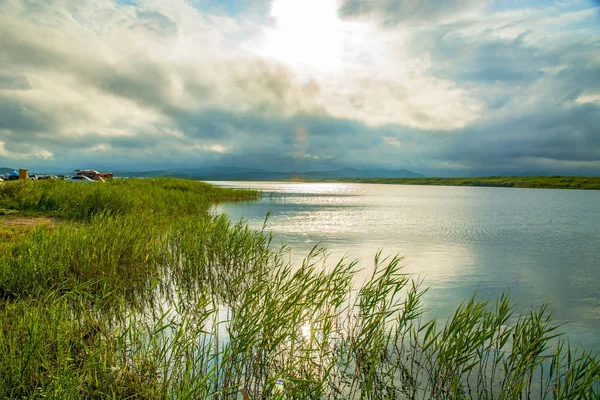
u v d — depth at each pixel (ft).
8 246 30.19
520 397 15.16
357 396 15.38
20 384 12.92
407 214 97.35
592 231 67.10
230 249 35.47
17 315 17.52
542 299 28.94
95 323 18.26
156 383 14.57
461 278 34.73
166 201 70.28
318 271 34.65
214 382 15.14
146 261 31.09
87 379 13.65
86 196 57.57
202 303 18.20
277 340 16.24
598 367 14.76
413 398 15.25
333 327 22.15
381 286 21.71
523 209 117.19
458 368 17.13
